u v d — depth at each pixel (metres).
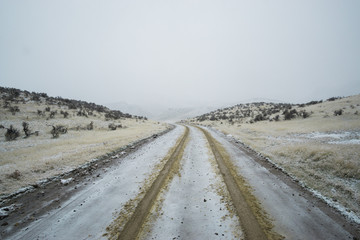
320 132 18.31
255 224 4.65
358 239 4.09
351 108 29.48
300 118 31.69
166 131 27.75
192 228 4.60
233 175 7.99
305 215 5.00
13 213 5.47
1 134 19.30
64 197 6.44
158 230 4.56
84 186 7.34
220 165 9.44
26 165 9.41
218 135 22.09
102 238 4.35
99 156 11.67
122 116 48.16
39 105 32.50
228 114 63.31
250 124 35.00
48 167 9.33
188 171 8.71
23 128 20.58
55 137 19.84
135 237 4.34
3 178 7.70
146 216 5.15
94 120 33.00
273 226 4.56
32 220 5.12
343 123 20.27
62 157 10.88
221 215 5.09
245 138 18.31
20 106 29.09
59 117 29.25
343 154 9.04
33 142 16.98
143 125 38.75
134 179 7.92
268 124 30.84
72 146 14.49
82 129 26.23
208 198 6.07
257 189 6.63
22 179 7.80
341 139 14.39
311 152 9.95
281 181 7.34
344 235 4.22
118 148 14.04
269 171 8.53
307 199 5.86
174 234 4.41
